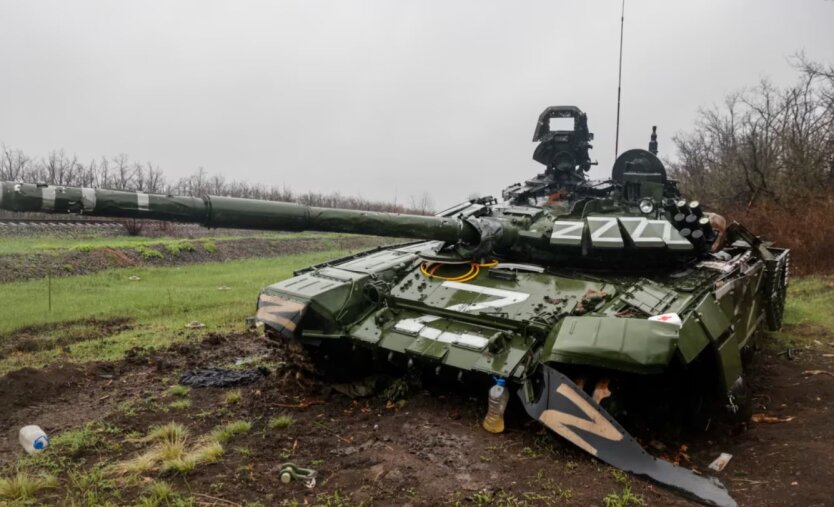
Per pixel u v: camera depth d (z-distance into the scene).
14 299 13.68
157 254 19.91
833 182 24.06
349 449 6.16
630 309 6.69
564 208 9.34
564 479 5.39
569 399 5.89
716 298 7.05
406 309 7.72
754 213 22.69
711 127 62.94
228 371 8.91
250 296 15.12
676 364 6.61
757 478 5.66
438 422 6.70
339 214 6.68
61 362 9.31
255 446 6.27
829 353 10.79
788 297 16.12
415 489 5.26
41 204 4.76
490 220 8.08
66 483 5.55
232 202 5.89
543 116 10.72
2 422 7.03
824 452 5.98
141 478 5.59
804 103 27.53
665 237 7.45
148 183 34.00
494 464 5.69
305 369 7.84
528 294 7.34
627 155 10.16
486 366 6.43
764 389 8.84
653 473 5.42
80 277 16.48
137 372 9.03
